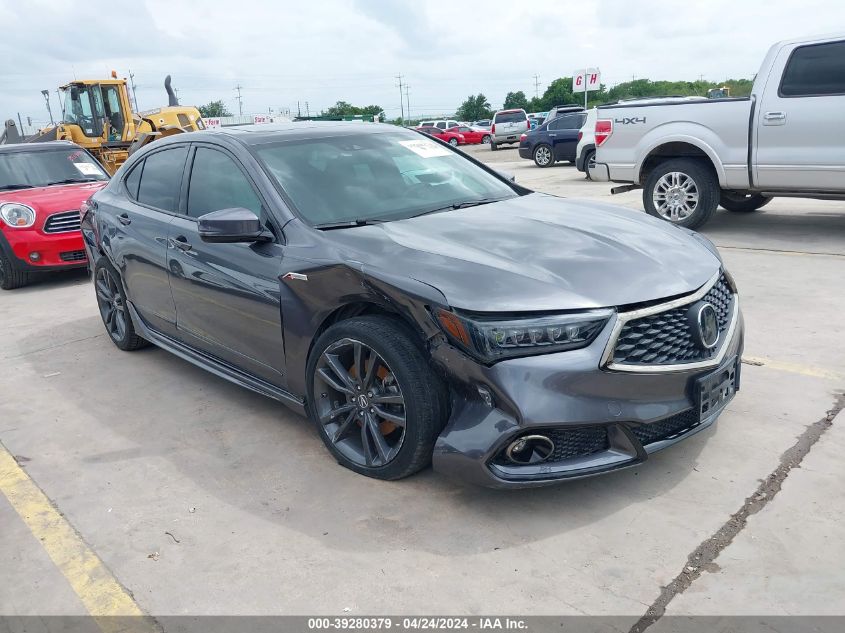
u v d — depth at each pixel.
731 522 2.72
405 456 3.01
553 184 14.20
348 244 3.23
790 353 4.30
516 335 2.66
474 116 105.31
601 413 2.70
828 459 3.09
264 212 3.63
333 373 3.27
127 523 3.05
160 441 3.81
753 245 7.15
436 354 2.81
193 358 4.42
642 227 3.54
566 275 2.88
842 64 6.73
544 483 2.72
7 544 2.98
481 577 2.53
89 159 9.40
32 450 3.83
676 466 3.13
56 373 5.03
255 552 2.77
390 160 4.11
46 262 7.89
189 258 4.03
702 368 2.92
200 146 4.29
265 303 3.52
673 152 8.01
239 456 3.57
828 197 7.22
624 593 2.40
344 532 2.85
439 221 3.52
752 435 3.34
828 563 2.46
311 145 4.04
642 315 2.77
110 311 5.45
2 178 8.69
